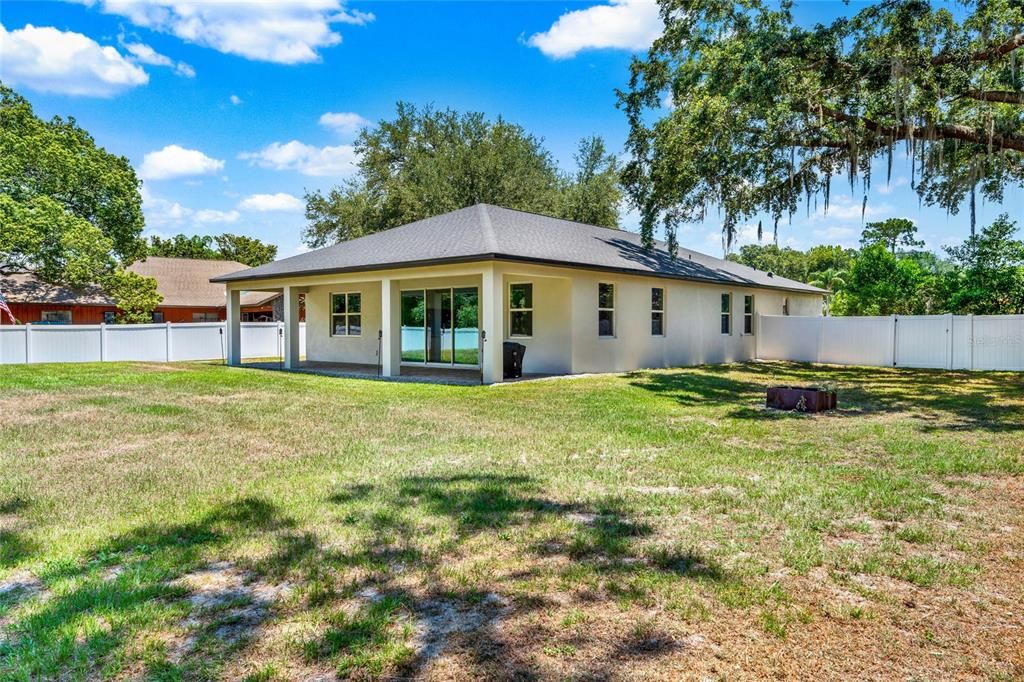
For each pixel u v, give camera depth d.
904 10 11.86
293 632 2.79
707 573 3.40
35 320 25.31
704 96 14.09
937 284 23.56
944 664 2.52
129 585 3.25
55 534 4.00
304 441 7.07
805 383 13.38
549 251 14.01
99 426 8.01
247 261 61.72
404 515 4.38
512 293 16.11
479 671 2.47
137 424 8.15
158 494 4.89
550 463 5.98
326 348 20.22
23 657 2.55
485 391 11.68
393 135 36.50
